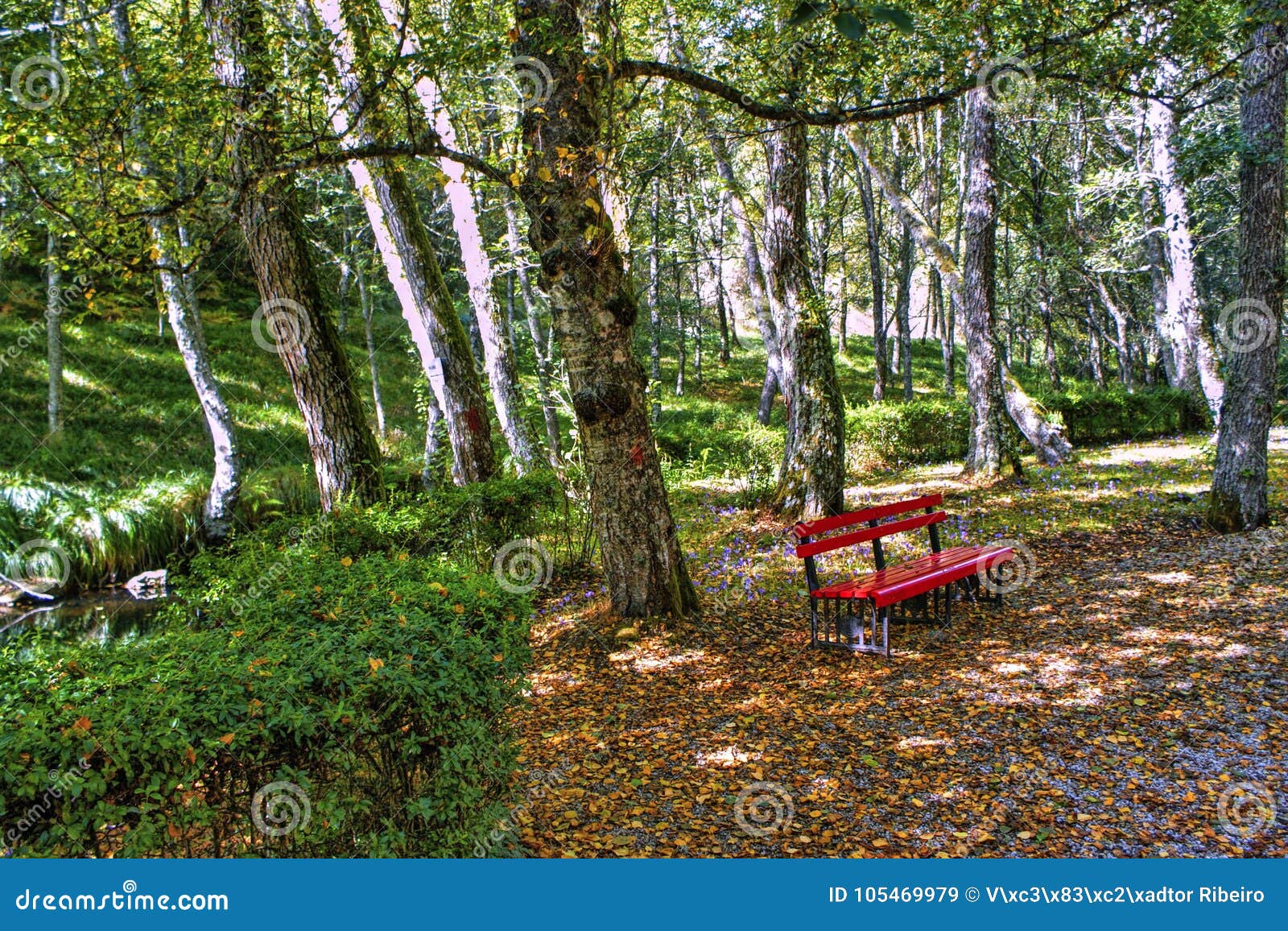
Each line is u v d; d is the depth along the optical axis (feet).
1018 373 125.70
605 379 19.48
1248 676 15.26
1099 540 27.40
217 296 77.71
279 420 62.23
